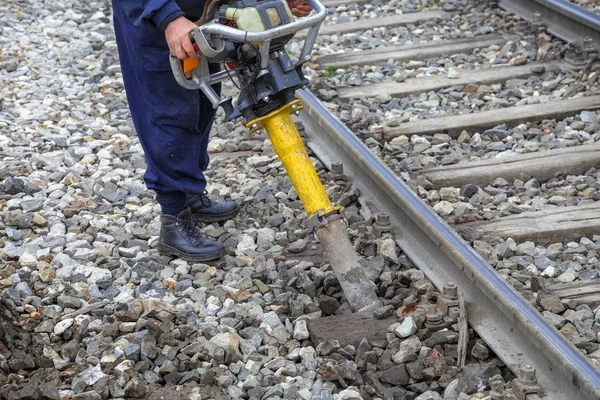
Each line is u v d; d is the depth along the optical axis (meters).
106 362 3.68
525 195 5.16
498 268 4.34
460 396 3.42
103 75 7.71
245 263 4.61
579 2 8.55
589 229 4.66
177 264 4.59
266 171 5.70
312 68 7.45
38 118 6.67
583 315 3.89
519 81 6.89
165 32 3.74
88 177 5.73
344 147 5.41
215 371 3.66
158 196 4.59
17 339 3.89
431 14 8.66
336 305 4.17
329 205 4.07
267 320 4.07
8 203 5.19
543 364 3.37
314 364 3.70
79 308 4.19
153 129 4.38
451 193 5.14
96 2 9.70
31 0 9.56
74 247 4.73
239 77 3.90
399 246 4.60
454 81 6.97
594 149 5.57
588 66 6.91
